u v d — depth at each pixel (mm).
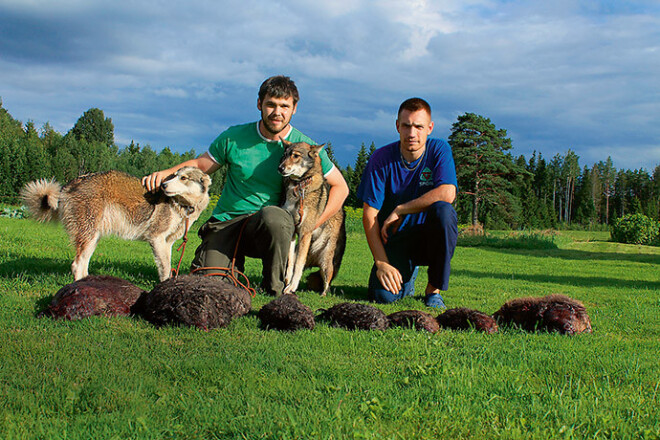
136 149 125625
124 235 5617
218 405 2127
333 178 5957
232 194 5422
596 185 105188
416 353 3115
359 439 1829
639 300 6473
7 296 4316
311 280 6492
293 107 5227
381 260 5285
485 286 7707
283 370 2684
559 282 9172
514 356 3090
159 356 2822
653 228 29812
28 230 11547
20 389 2268
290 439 1833
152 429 1893
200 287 3600
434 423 2029
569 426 2027
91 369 2537
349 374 2668
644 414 2164
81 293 3680
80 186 5379
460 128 53531
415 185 5508
